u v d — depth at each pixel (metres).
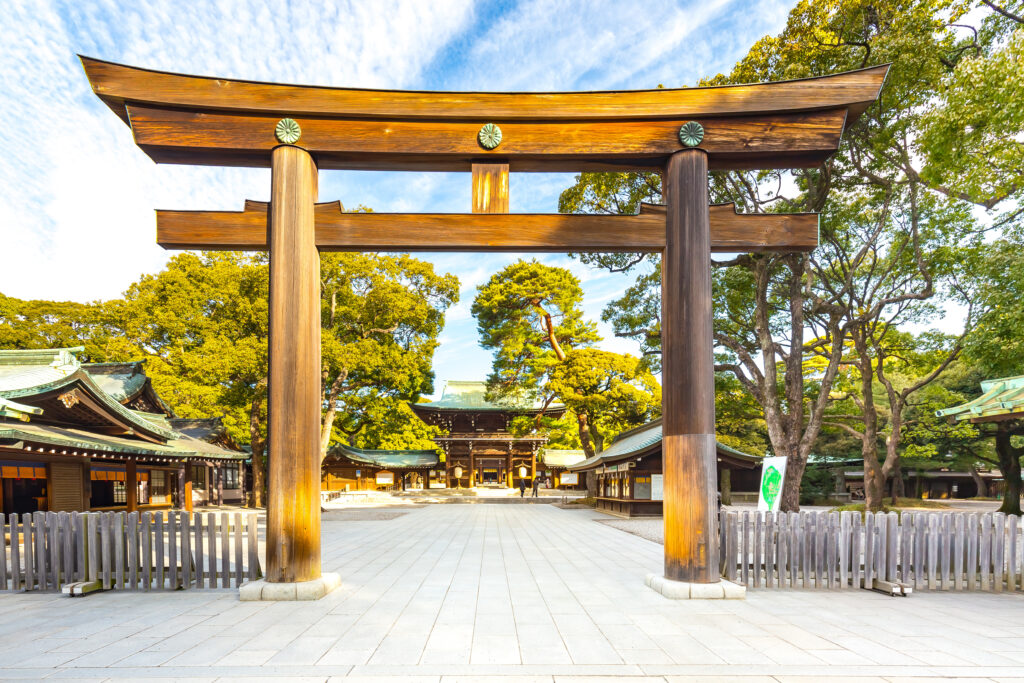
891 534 7.12
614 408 28.30
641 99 7.40
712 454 6.91
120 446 15.91
